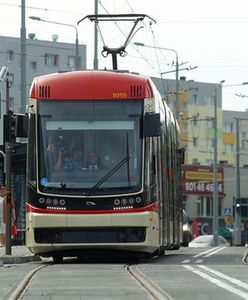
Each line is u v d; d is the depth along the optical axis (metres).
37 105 28.80
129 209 27.58
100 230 27.58
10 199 32.88
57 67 149.88
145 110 28.61
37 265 29.16
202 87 166.00
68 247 27.59
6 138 32.78
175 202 37.88
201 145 166.50
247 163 177.00
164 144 33.25
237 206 97.00
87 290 19.31
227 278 22.56
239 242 95.19
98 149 28.22
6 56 143.38
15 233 41.03
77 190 27.67
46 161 28.14
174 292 18.97
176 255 37.56
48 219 27.58
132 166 28.06
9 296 17.98
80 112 28.61
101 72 29.20
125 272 24.45
